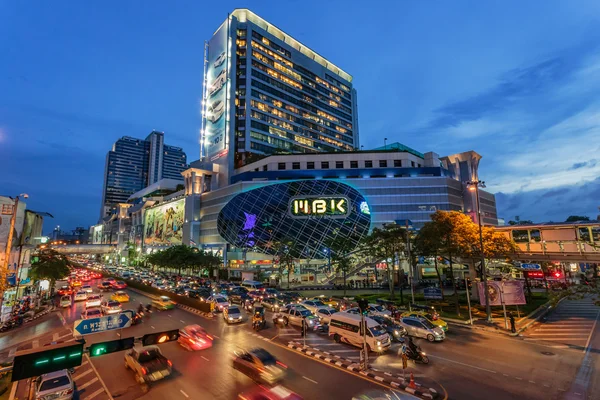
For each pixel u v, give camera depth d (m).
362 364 19.56
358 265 74.69
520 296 30.66
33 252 52.66
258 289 52.19
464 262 48.44
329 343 25.17
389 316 31.50
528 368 19.84
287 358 21.58
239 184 93.12
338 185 86.94
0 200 41.00
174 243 116.69
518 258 39.69
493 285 31.78
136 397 16.00
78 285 64.06
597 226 36.38
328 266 75.88
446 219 38.91
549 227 39.25
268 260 81.62
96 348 13.41
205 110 129.75
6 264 28.94
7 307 36.88
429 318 30.55
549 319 35.09
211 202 104.81
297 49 141.75
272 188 88.88
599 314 37.84
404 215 84.38
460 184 92.81
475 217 90.12
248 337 26.84
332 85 148.38
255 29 123.19
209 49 130.75
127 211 188.12
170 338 15.16
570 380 17.95
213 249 100.00
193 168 113.38
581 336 27.55
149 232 141.88
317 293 56.84
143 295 52.81
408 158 95.00
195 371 19.17
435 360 21.33
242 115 115.06
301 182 88.19
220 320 33.50
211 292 46.72
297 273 77.38
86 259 194.12
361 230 81.56
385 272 74.56
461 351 23.30
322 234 81.44
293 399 14.02
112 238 194.25
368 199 85.56
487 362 20.92
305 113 133.12
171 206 123.69
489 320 32.12
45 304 46.56
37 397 14.96
